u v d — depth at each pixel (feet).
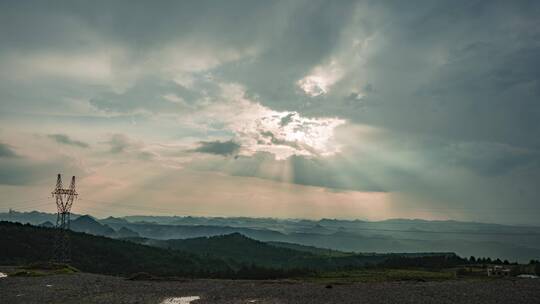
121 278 346.54
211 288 269.44
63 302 205.77
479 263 524.93
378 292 245.04
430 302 206.18
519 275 381.60
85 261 572.92
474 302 206.08
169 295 234.38
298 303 204.33
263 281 332.60
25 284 278.05
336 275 412.77
